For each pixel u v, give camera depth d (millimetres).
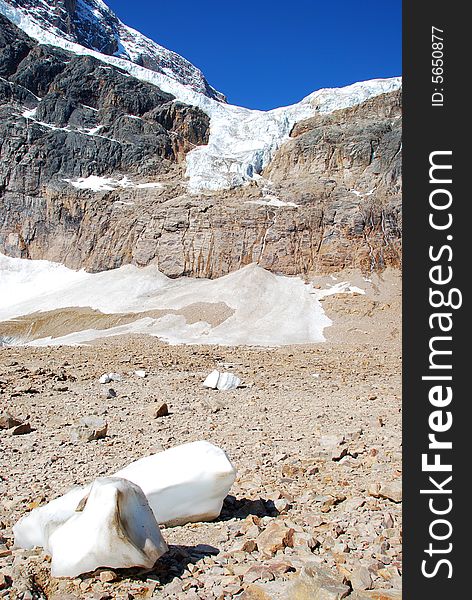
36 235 83562
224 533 5930
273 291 66125
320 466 8773
